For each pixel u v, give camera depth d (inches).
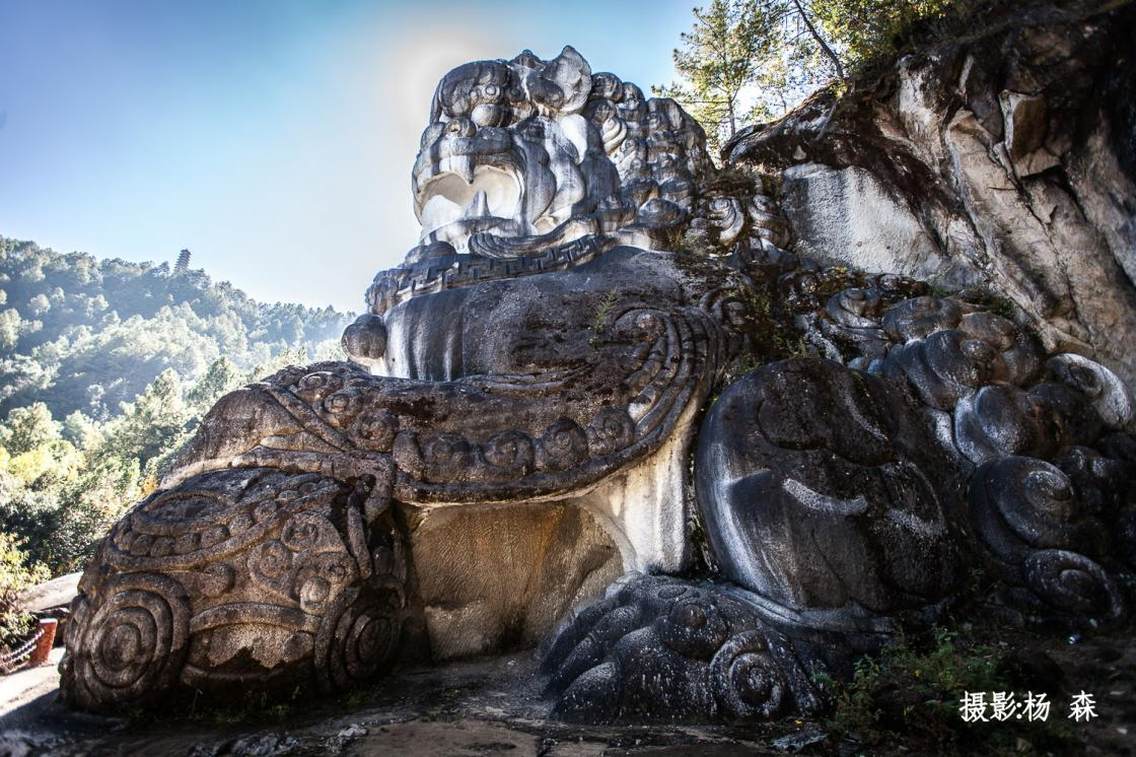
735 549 169.2
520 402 188.2
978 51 214.8
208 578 151.6
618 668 149.3
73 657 151.5
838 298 231.5
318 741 133.1
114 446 1585.9
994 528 169.3
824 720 134.2
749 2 395.9
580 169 276.1
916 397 196.5
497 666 188.5
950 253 250.7
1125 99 190.9
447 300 229.5
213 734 137.6
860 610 153.6
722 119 475.5
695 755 122.6
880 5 253.9
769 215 269.0
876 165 266.5
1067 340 216.7
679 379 196.2
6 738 135.1
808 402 175.5
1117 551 167.2
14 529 820.0
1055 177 214.4
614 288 223.8
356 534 162.2
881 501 163.9
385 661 169.3
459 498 174.6
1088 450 184.1
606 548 203.2
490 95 279.4
